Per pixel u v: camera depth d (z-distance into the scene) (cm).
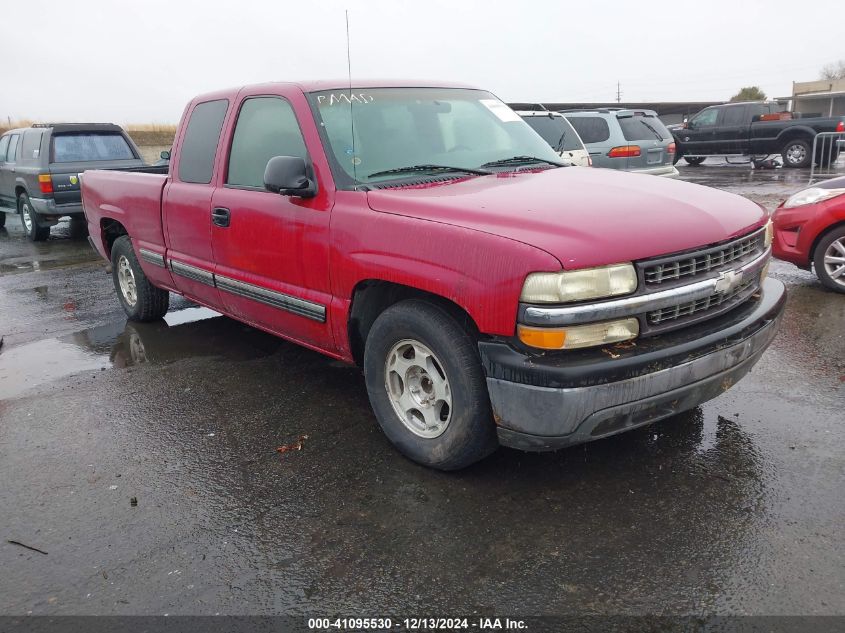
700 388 295
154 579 265
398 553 274
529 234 279
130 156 1218
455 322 303
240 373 477
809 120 1897
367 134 387
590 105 3219
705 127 2095
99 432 393
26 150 1184
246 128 432
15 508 317
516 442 289
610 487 315
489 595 249
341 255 347
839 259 609
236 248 430
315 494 319
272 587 258
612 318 272
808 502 296
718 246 303
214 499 319
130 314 621
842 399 394
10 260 1012
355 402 422
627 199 322
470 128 432
